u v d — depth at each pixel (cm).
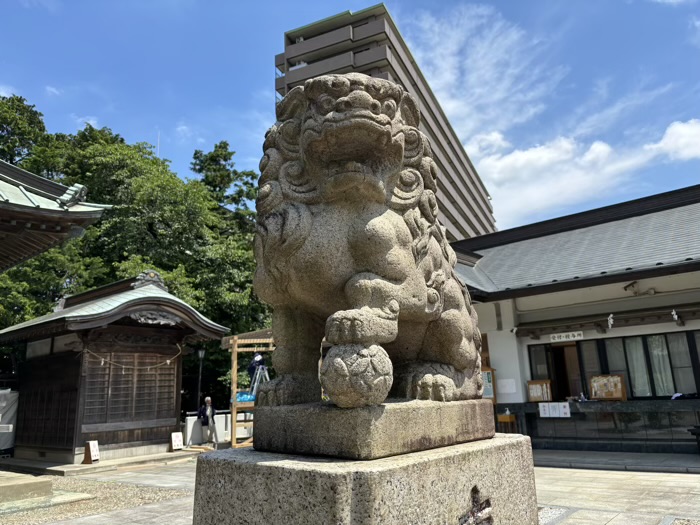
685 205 1024
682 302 814
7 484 554
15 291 1236
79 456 853
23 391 1009
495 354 945
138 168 1491
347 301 205
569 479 611
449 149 3772
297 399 215
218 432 1120
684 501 469
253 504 175
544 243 1134
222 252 1423
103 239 1458
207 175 1825
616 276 777
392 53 2902
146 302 909
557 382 923
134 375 957
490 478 218
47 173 1556
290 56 3066
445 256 254
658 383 816
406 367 240
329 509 155
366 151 206
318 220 207
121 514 478
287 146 222
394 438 184
